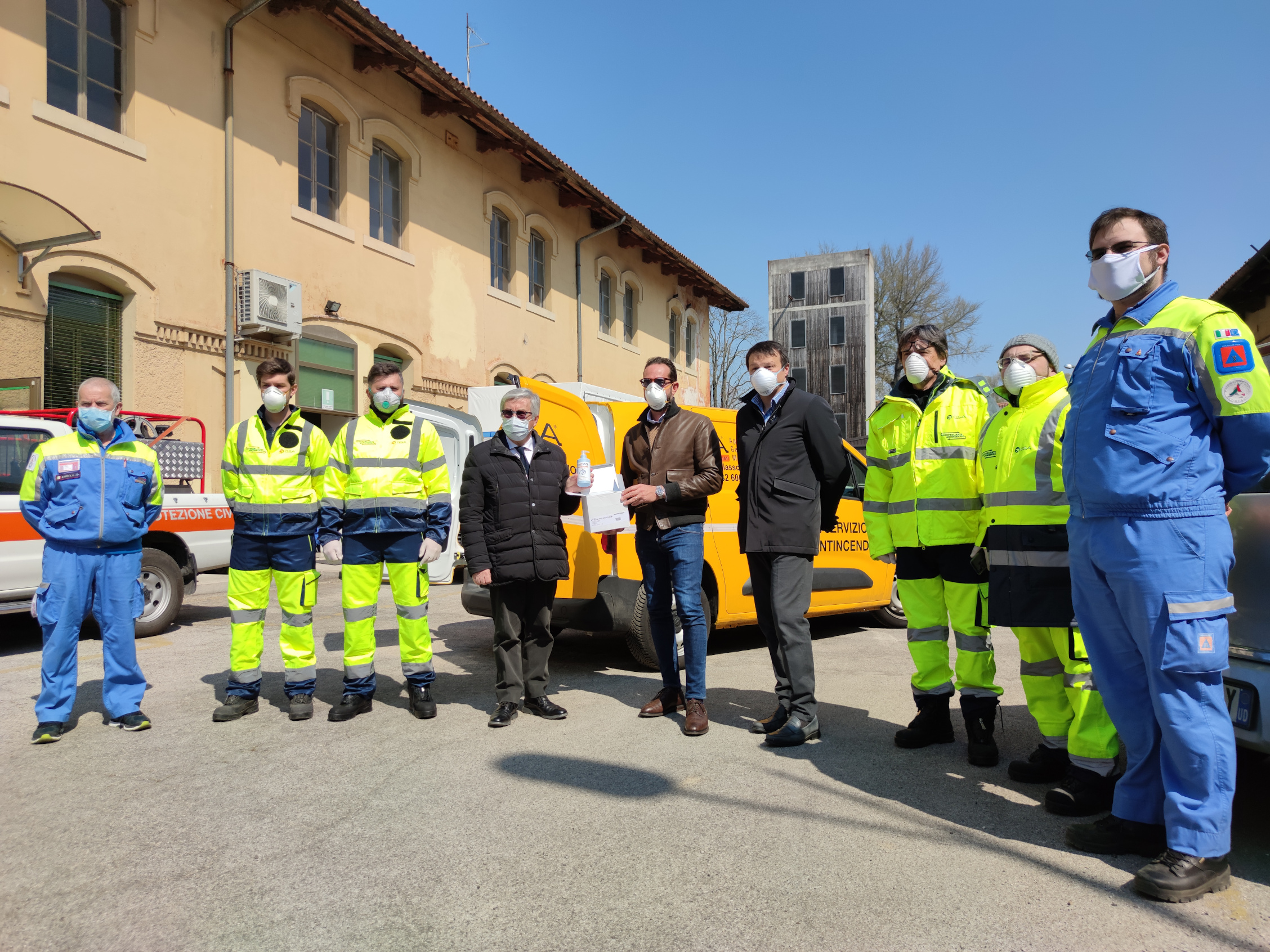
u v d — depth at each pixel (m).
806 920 2.42
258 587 4.67
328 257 13.19
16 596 6.39
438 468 4.79
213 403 11.33
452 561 10.10
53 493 4.22
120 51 10.30
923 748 4.11
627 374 23.81
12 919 2.45
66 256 9.55
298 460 4.64
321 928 2.39
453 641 7.18
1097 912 2.46
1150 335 2.67
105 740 4.19
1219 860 2.59
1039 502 3.43
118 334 10.38
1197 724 2.58
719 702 5.04
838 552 7.37
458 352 16.28
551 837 3.01
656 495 4.39
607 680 5.71
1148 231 2.70
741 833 3.05
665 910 2.48
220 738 4.24
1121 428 2.69
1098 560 2.76
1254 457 2.55
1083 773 3.26
